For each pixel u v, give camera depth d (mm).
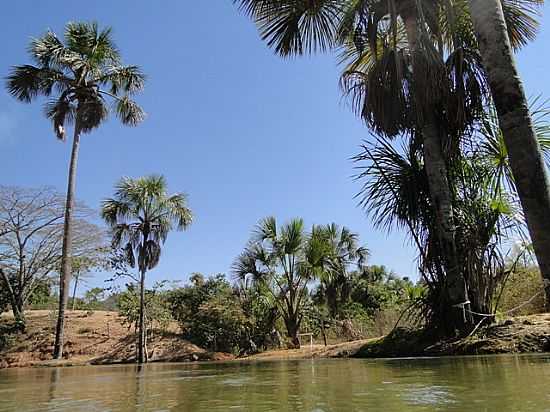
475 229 5039
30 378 4473
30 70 14008
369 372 2553
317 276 15914
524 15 6461
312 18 6625
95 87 14758
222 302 18156
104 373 4996
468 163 5441
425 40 5262
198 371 4148
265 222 16672
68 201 13805
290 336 16250
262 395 1682
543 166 3131
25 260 19078
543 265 2998
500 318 4988
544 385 1516
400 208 5613
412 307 5664
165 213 15711
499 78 3305
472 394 1393
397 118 5559
